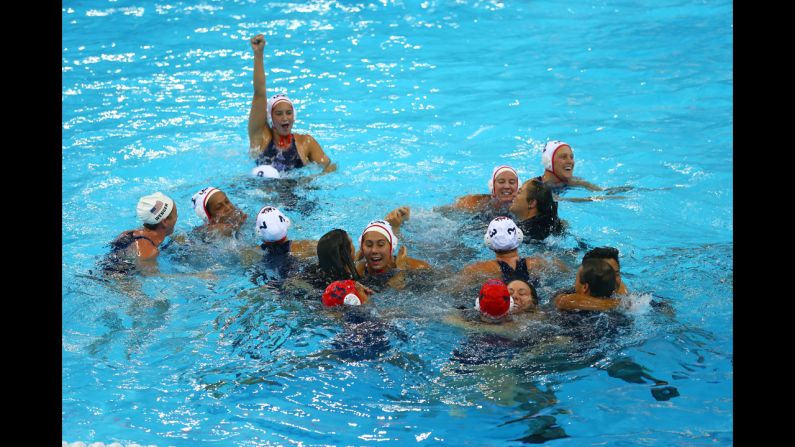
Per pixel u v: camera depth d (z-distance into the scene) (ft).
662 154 107.86
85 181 102.32
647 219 92.02
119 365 66.59
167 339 70.33
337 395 62.39
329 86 134.00
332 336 69.51
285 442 57.11
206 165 107.14
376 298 74.23
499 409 60.18
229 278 79.97
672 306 72.64
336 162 108.78
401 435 57.67
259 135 108.27
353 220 93.20
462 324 69.72
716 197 95.91
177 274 80.64
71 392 62.80
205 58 145.59
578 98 126.82
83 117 121.19
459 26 160.97
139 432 58.34
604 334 67.97
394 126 119.34
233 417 60.03
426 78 136.87
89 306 75.00
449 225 90.48
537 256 80.18
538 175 103.96
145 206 83.87
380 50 149.59
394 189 101.19
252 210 95.09
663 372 63.62
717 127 114.11
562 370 64.23
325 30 159.74
